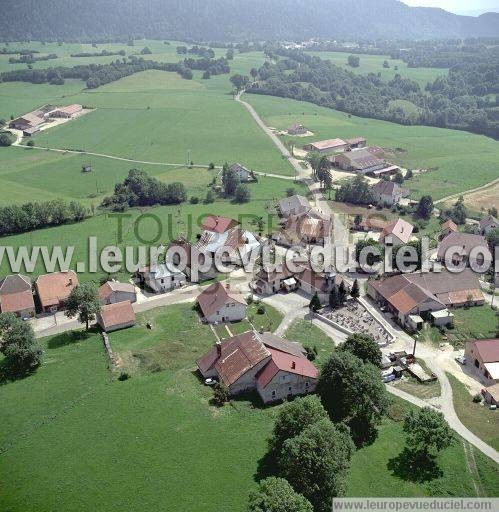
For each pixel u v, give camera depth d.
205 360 113.75
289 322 135.38
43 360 118.38
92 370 114.31
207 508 80.25
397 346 124.81
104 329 131.25
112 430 95.94
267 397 104.19
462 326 133.00
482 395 106.75
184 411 101.00
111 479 85.62
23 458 90.12
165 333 129.25
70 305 130.25
